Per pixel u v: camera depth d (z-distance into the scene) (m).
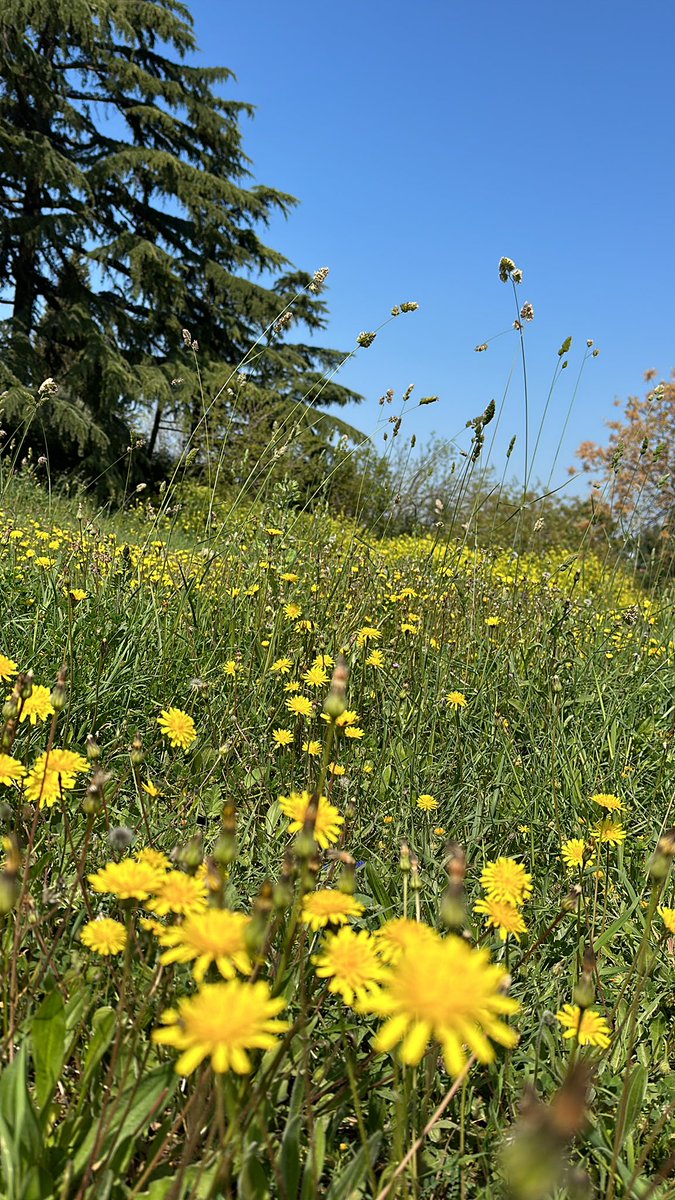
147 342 18.98
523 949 1.63
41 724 2.04
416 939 0.72
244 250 21.31
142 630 2.71
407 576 3.89
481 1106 1.26
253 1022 0.64
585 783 2.31
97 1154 0.88
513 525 7.40
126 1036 1.08
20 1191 0.83
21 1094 0.88
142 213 20.20
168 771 2.11
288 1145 0.92
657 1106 1.30
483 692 2.68
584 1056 1.26
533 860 1.88
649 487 4.39
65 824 1.46
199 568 3.51
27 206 18.55
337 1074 1.19
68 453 17.58
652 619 4.04
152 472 18.80
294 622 2.99
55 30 17.77
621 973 1.58
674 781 2.44
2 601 2.73
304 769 2.22
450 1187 1.16
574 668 3.08
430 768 2.24
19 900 1.16
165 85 20.19
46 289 18.84
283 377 21.31
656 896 1.18
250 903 1.60
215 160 22.08
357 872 1.74
